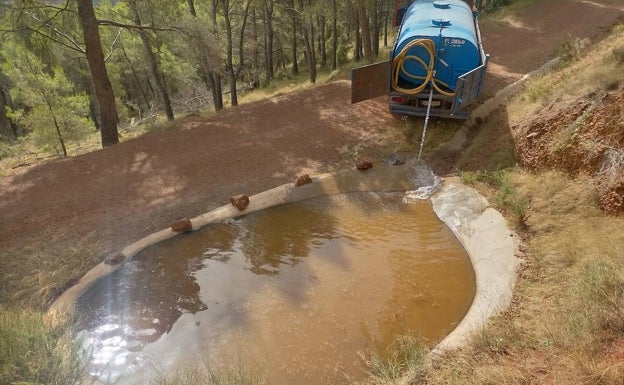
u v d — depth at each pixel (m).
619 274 5.16
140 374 5.62
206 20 17.11
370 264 7.43
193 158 10.90
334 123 12.31
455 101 9.87
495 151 9.90
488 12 26.69
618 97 7.76
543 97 10.39
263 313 6.51
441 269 7.28
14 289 7.04
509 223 7.72
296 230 8.34
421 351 5.52
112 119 13.91
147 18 18.55
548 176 8.12
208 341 6.07
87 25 12.85
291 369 5.61
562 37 18.08
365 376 5.46
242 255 7.72
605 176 7.19
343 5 26.44
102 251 7.84
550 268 6.41
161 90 20.58
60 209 9.14
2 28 13.08
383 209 8.90
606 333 4.51
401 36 11.37
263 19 26.91
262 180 9.84
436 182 9.58
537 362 4.61
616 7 21.39
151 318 6.46
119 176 10.29
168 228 8.39
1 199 9.66
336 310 6.52
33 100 15.35
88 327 6.32
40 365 4.64
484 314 6.04
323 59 33.50
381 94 11.50
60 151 17.12
